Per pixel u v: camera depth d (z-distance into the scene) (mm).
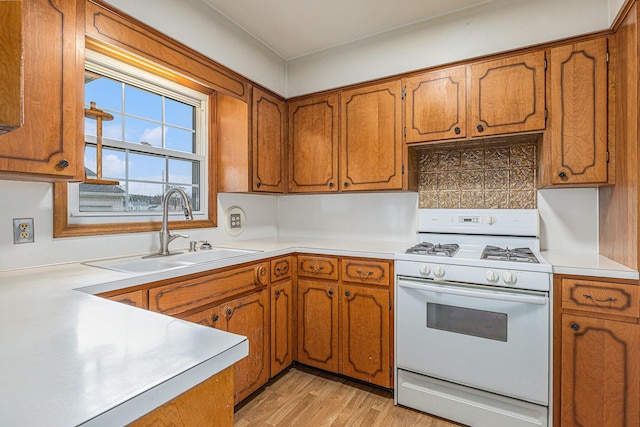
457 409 1720
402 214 2527
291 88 2664
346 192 2514
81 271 1373
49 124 1183
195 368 541
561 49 1751
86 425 394
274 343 2086
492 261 1634
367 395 1983
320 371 2271
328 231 2818
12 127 467
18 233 1396
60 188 1526
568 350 1495
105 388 466
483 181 2260
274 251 2086
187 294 1501
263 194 2754
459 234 2203
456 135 2020
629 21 1459
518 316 1566
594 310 1447
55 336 656
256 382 1924
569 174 1720
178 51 1813
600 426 1438
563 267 1503
